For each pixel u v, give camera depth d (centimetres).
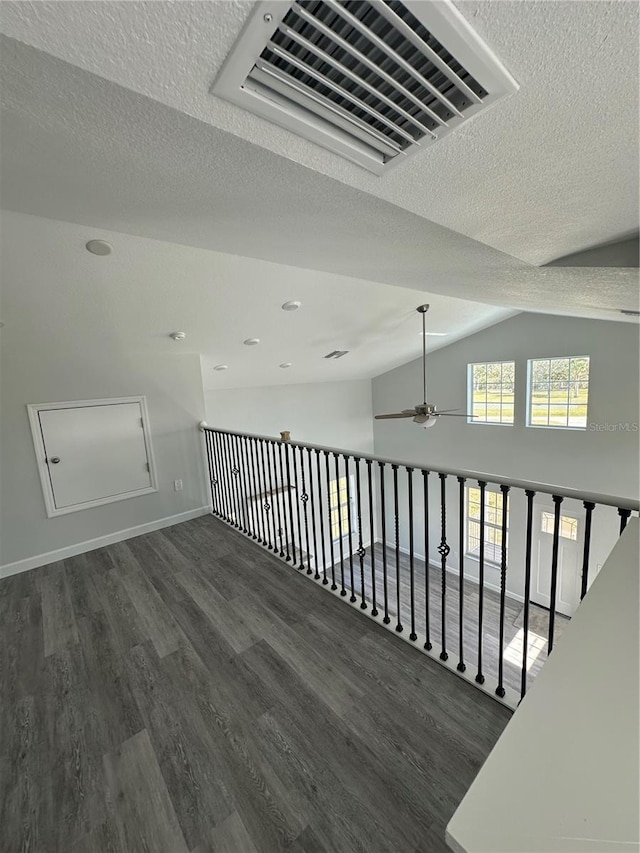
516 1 46
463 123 70
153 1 46
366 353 623
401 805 129
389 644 202
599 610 81
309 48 58
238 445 358
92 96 69
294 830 123
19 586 278
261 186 107
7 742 156
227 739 154
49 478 319
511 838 47
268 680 182
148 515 375
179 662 196
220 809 129
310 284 326
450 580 671
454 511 741
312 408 723
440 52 57
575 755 55
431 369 747
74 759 148
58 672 193
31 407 308
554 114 68
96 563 308
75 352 318
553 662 71
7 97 69
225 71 59
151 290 269
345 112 70
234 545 330
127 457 359
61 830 126
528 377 621
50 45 54
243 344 418
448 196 100
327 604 239
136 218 137
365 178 91
